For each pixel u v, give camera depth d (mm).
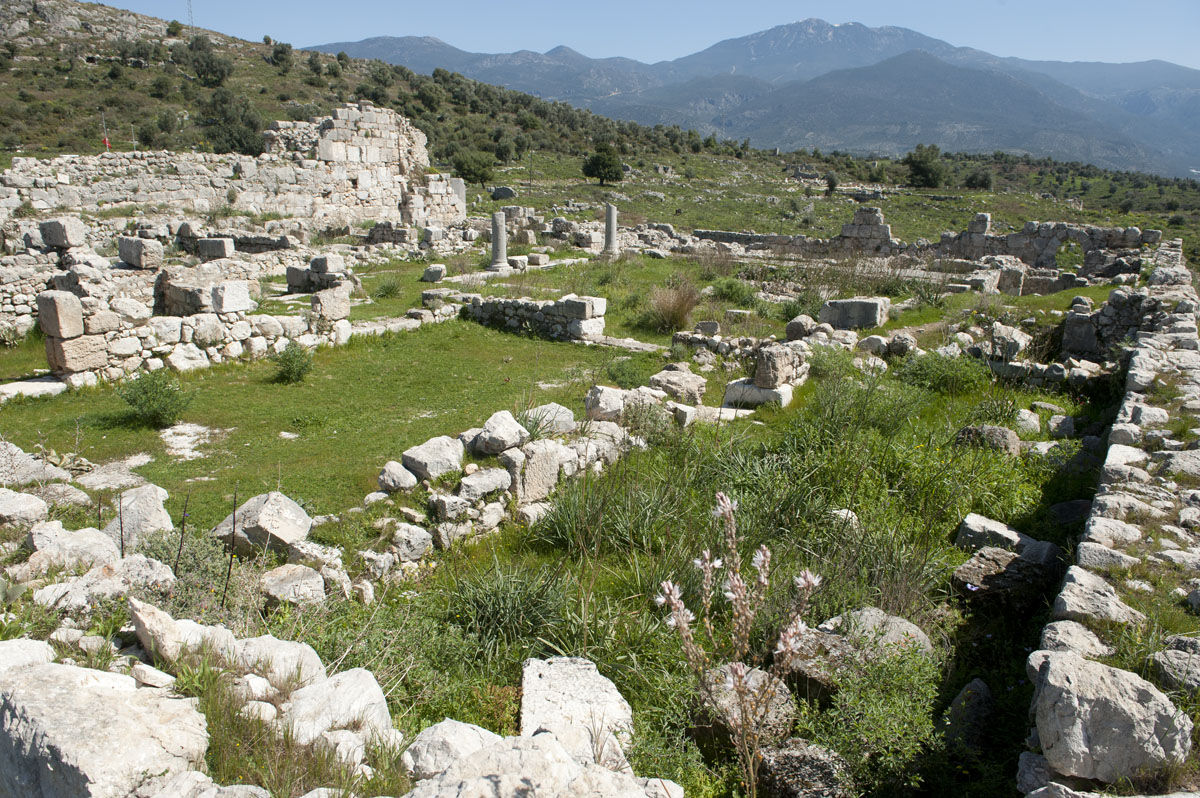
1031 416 9938
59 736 2830
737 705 4223
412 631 5109
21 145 41688
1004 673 4965
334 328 14289
